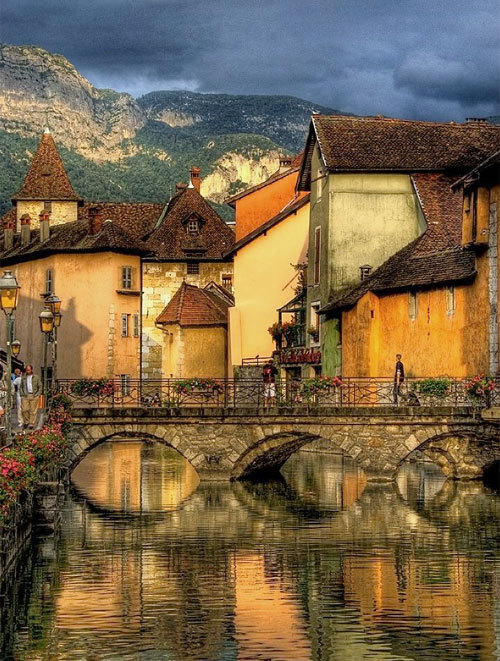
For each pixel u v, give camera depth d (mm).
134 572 28234
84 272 77500
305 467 54906
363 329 52625
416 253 52750
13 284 31281
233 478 46812
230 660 20844
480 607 24656
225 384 49156
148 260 83250
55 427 39438
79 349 77188
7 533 27328
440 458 46938
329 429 45688
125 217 91312
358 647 21672
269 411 46062
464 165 56719
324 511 38750
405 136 58219
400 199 57000
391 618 23750
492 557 30109
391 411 45188
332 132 58281
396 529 34750
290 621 23453
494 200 43406
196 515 38031
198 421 46312
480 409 44500
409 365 50219
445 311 47406
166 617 23766
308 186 63844
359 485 46375
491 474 47344
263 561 29734
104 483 48500
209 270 84188
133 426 46188
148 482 48719
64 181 90312
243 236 73812
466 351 45906
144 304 83250
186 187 91188
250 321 68500
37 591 25969
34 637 22141
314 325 60188
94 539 33094
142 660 20766
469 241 45031
